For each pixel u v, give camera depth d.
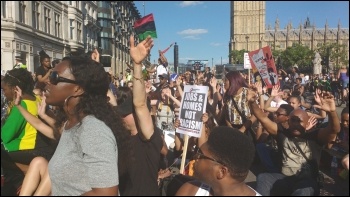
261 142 4.66
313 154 3.60
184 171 3.69
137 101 2.67
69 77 2.15
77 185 2.03
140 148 2.65
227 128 2.50
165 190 2.87
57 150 2.15
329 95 3.20
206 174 2.44
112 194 1.98
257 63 5.64
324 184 3.39
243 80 5.11
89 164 1.98
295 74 8.22
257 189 3.38
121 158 2.40
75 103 2.18
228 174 2.38
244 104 4.98
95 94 2.25
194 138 4.61
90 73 2.18
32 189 2.91
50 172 2.10
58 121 2.78
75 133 2.08
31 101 3.16
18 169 3.11
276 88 5.29
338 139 3.28
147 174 2.60
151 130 2.68
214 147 2.41
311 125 3.85
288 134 3.65
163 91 5.83
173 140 5.23
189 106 3.88
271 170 4.02
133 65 2.64
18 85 3.01
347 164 2.57
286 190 3.33
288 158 3.62
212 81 5.90
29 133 3.16
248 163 2.39
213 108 5.27
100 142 2.00
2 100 3.03
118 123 2.35
